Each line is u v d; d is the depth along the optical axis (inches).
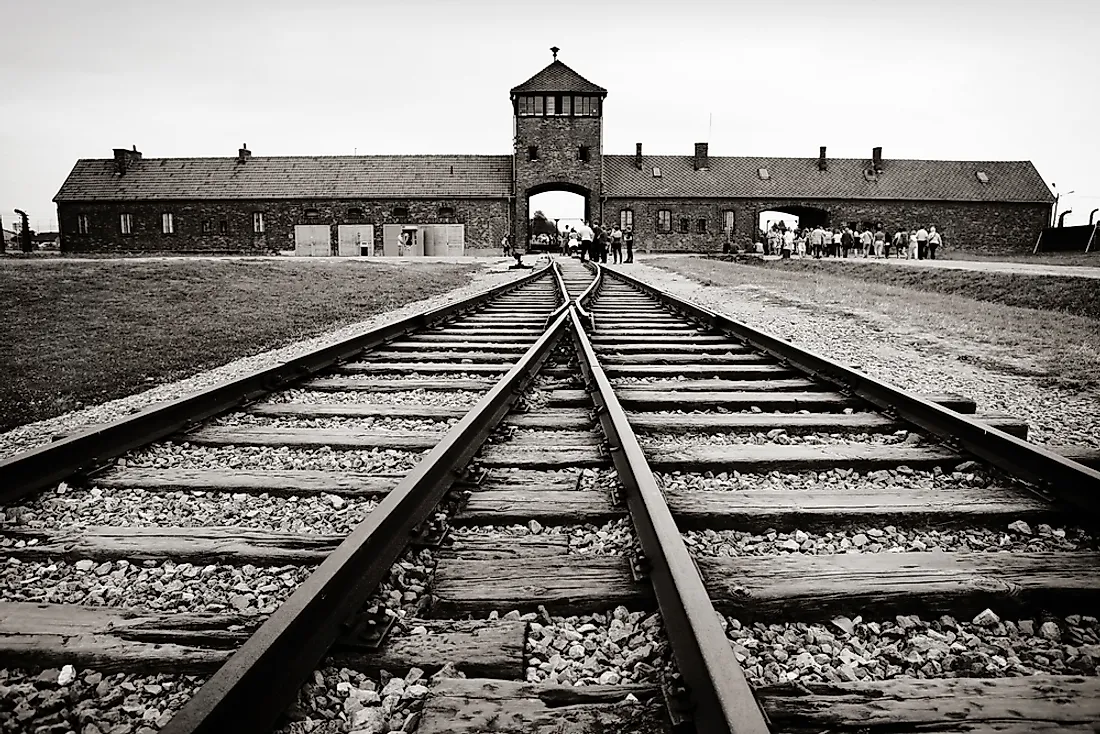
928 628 105.7
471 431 180.7
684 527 139.6
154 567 124.3
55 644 97.3
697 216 2568.9
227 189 2504.9
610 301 589.6
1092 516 138.2
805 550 130.7
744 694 72.9
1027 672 94.7
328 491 156.8
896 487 161.3
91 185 2559.1
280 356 359.9
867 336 443.8
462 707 84.4
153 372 314.3
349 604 102.1
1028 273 814.5
